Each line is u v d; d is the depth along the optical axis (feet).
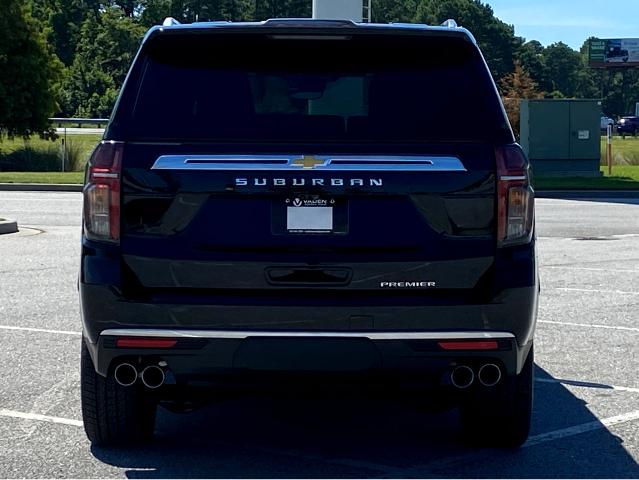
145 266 16.47
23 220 63.77
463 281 16.47
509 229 16.52
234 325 16.33
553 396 23.26
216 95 16.99
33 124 139.74
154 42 17.19
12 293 36.47
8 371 25.05
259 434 20.38
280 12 458.50
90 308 16.58
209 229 16.38
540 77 500.74
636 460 18.65
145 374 16.74
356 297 16.38
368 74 17.17
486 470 18.03
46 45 140.87
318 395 17.38
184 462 18.40
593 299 36.17
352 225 16.37
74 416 21.26
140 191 16.47
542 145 102.53
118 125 16.83
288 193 16.34
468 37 17.29
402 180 16.37
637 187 91.66
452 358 16.48
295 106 16.94
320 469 18.08
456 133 16.74
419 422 21.34
